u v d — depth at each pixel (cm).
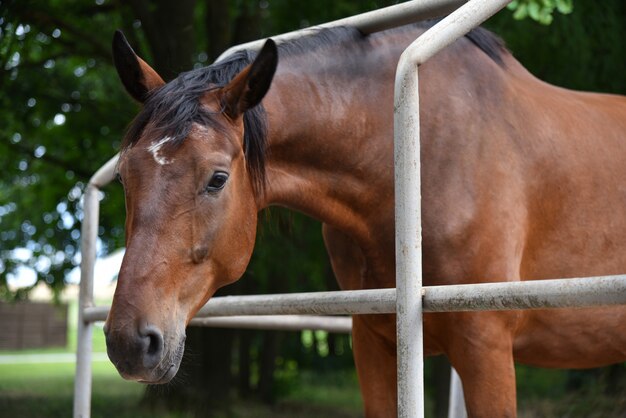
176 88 189
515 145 222
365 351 236
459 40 232
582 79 556
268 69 186
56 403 880
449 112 216
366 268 226
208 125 181
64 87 780
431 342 219
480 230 208
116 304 165
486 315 203
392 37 235
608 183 237
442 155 212
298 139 214
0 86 673
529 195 221
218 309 210
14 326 2289
